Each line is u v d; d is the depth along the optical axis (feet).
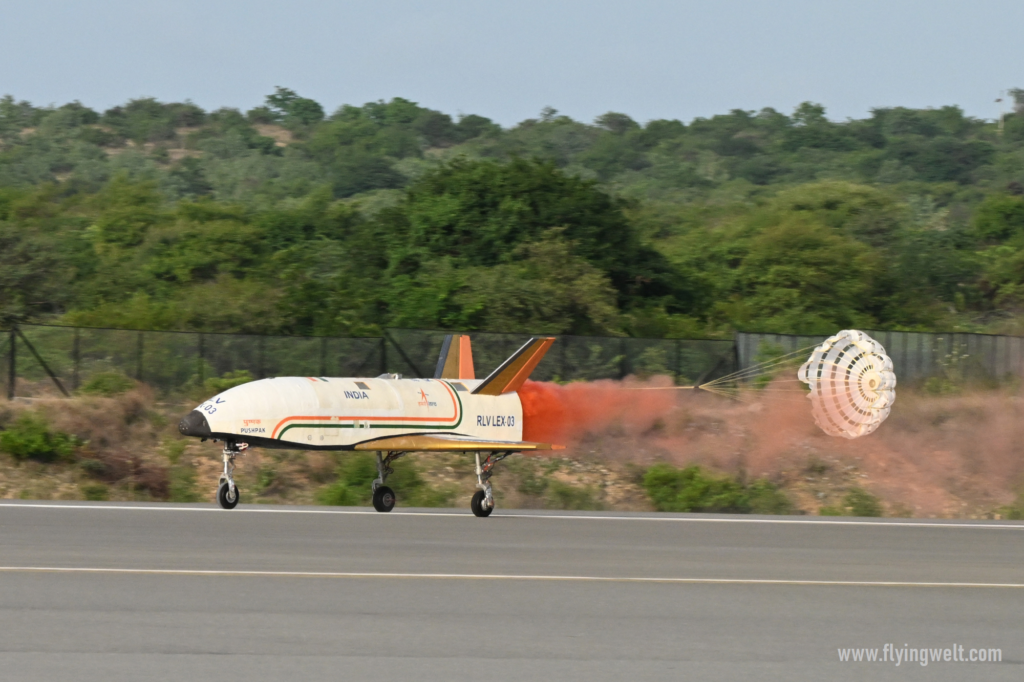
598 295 475.31
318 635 102.06
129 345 379.96
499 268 484.74
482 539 167.53
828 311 571.69
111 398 341.41
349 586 124.77
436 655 96.53
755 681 92.07
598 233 541.34
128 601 113.29
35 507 191.31
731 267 637.30
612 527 189.67
